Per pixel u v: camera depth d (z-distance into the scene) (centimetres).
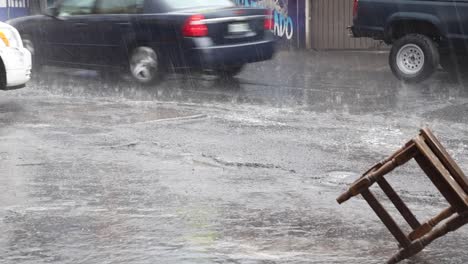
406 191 880
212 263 641
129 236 716
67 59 1956
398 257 612
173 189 894
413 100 1619
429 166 576
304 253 670
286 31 2984
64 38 1942
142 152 1102
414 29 1944
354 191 604
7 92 1759
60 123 1342
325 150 1113
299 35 2984
